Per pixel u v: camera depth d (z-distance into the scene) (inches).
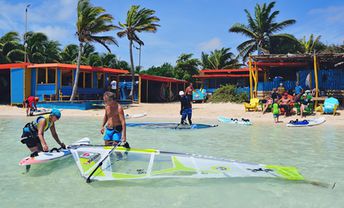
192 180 219.6
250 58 944.3
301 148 362.0
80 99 1092.5
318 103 863.7
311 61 989.2
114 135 286.4
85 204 177.8
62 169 248.2
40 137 257.0
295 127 583.5
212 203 180.5
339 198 189.9
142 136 458.0
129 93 1405.0
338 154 327.3
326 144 391.9
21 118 733.3
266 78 1153.4
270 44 1713.8
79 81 1110.4
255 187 208.2
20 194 194.1
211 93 1459.2
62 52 1825.8
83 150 273.9
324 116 735.1
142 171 236.4
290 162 289.1
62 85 1066.7
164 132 505.4
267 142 406.0
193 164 251.8
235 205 177.6
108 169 238.1
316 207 175.8
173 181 217.9
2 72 1173.7
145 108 1009.5
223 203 180.7
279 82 976.3
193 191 200.1
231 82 1539.1
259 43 1706.4
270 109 850.1
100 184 212.8
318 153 332.8
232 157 309.7
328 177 236.7
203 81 1582.2
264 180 222.2
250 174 233.1
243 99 1208.8
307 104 758.5
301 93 757.3
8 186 209.0
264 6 1670.8
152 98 1563.7
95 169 222.4
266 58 921.5
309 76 927.7
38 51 1542.8
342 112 776.3
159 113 898.7
